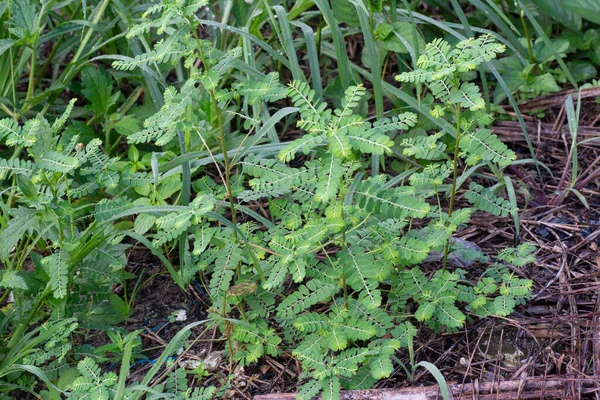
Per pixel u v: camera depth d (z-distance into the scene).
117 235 1.38
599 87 1.65
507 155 1.26
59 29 1.63
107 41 1.57
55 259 1.31
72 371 1.34
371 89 1.75
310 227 1.25
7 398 1.34
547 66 1.72
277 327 1.39
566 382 1.28
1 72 1.61
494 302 1.31
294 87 1.24
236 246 1.29
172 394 1.27
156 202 1.44
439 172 1.39
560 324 1.36
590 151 1.62
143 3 1.75
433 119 1.53
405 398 1.27
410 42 1.59
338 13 1.62
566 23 1.74
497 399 1.27
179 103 1.24
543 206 1.53
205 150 1.51
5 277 1.30
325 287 1.28
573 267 1.43
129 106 1.67
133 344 1.32
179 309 1.45
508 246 1.47
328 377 1.26
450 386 1.28
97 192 1.54
